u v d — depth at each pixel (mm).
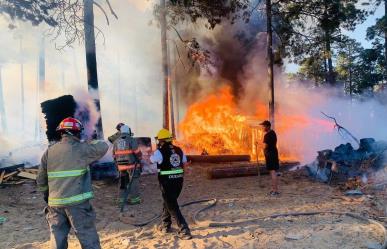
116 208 8023
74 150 4570
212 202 8258
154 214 7516
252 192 9211
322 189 9180
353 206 7492
